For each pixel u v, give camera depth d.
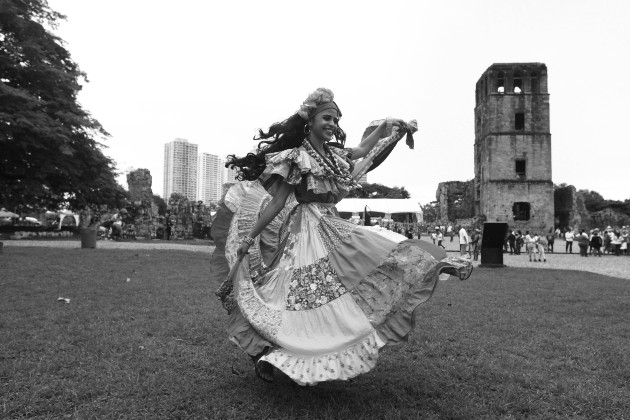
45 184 25.20
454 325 5.64
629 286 10.10
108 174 27.11
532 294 8.58
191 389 3.35
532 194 46.28
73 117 22.25
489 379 3.69
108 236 32.56
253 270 3.34
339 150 3.70
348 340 2.83
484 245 15.78
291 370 2.77
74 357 4.03
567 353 4.45
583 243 27.27
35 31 22.92
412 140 4.09
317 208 3.42
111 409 2.98
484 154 48.78
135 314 5.91
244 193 3.54
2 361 3.91
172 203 39.44
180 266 12.45
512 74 47.25
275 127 3.61
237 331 3.20
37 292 7.40
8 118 19.28
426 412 2.99
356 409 3.04
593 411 3.09
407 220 49.97
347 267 3.06
